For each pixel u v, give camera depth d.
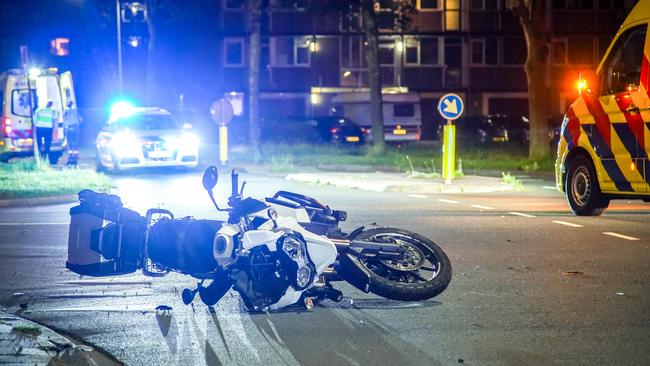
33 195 60.44
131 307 27.19
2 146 91.81
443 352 22.09
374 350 22.31
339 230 27.23
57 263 34.97
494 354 21.88
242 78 190.62
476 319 25.38
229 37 190.12
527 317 25.61
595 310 26.45
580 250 37.25
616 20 191.50
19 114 92.12
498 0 191.88
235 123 178.12
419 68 192.75
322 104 188.50
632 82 44.88
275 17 190.25
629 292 28.97
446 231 43.12
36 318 25.84
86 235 25.62
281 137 152.38
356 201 58.84
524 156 110.50
